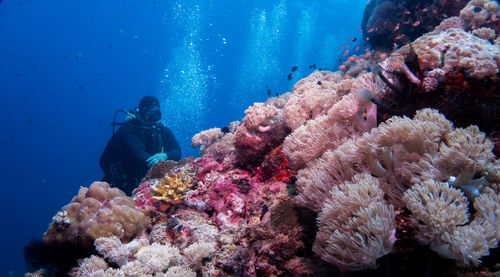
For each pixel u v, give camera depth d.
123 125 8.37
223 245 2.81
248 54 57.38
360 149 2.30
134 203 4.00
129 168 8.05
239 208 3.44
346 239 1.83
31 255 3.48
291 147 3.32
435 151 2.06
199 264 2.77
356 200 1.92
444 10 7.25
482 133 1.96
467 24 4.79
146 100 8.57
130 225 3.45
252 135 3.92
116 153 8.23
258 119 3.83
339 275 2.00
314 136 3.15
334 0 42.53
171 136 9.05
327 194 2.45
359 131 3.02
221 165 4.47
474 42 2.63
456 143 1.91
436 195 1.73
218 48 58.12
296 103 4.26
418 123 2.10
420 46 2.81
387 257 1.80
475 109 2.47
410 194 1.78
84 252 3.29
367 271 1.90
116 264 2.96
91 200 3.43
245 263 2.48
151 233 3.55
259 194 3.58
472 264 1.66
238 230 2.90
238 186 3.79
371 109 2.90
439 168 1.97
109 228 3.28
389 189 2.13
